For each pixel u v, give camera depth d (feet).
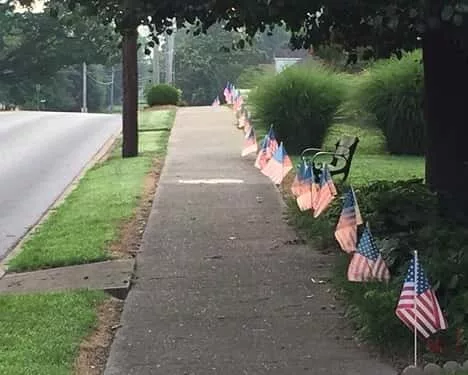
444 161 26.94
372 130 62.80
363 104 61.00
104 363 18.02
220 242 29.73
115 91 326.24
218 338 19.45
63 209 38.37
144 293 23.47
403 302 16.87
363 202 29.09
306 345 18.83
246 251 28.25
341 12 24.52
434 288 19.15
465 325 17.99
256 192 40.86
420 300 16.74
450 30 21.04
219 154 58.75
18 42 203.72
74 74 277.03
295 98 60.85
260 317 20.97
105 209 37.14
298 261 26.63
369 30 26.73
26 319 20.39
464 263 19.77
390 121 59.26
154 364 17.85
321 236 28.76
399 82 59.06
